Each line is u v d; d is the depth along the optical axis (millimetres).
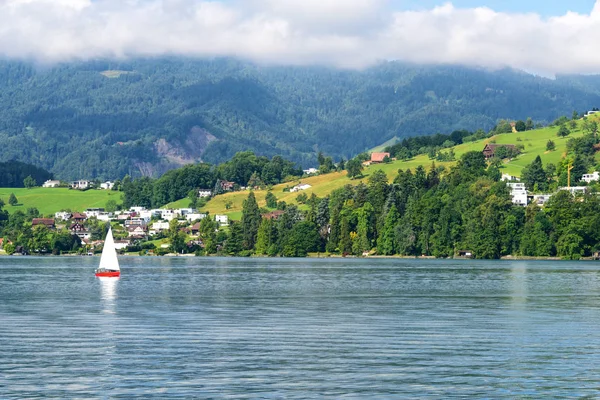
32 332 97000
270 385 67812
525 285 177000
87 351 83000
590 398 63781
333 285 176125
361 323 105625
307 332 97062
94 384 68000
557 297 145750
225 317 112375
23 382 68750
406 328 100875
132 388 66688
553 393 65250
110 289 164625
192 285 176750
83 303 133375
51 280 196500
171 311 120438
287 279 198250
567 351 83500
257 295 149125
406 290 162375
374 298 143000
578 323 106125
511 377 70875
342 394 64875
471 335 94688
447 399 63500
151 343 88250
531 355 81188
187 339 91312
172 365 75812
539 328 101000
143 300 138750
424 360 78500
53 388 66688
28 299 141000
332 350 83875
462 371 73250
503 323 105875
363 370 73688
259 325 103438
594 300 139625
